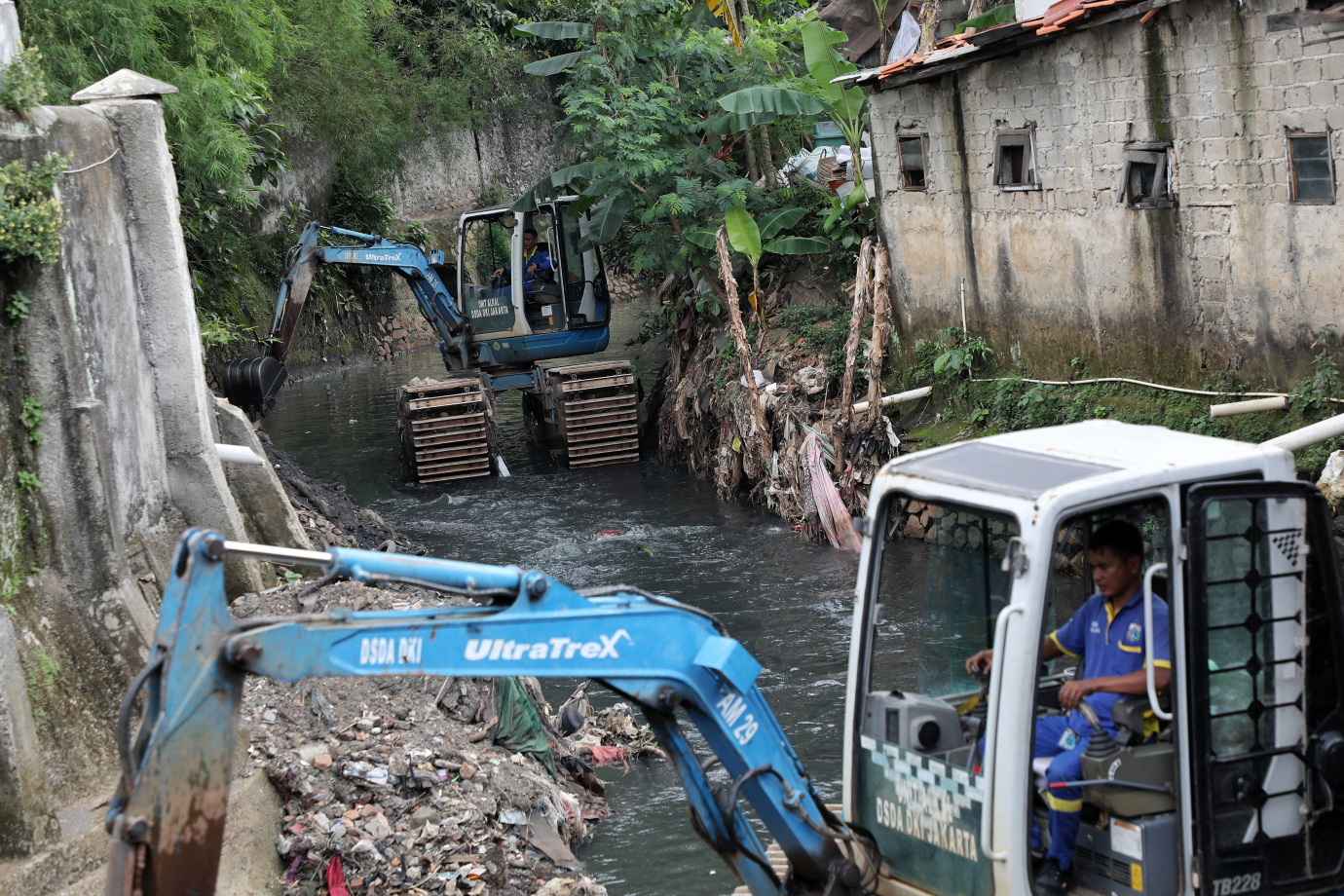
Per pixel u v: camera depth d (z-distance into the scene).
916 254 14.96
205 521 10.11
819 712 9.59
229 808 6.68
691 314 20.33
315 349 31.77
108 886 4.00
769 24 19.42
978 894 4.66
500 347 21.33
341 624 4.31
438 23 37.38
